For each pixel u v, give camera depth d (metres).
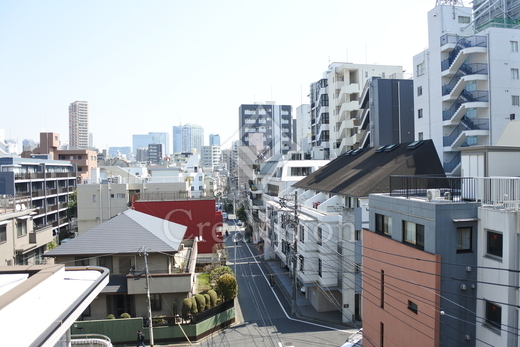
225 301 20.52
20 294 6.31
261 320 20.84
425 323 9.99
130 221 20.78
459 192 12.20
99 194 35.00
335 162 30.55
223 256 28.25
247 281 28.00
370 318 13.70
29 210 23.36
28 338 6.12
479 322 9.49
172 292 18.25
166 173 56.06
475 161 11.65
